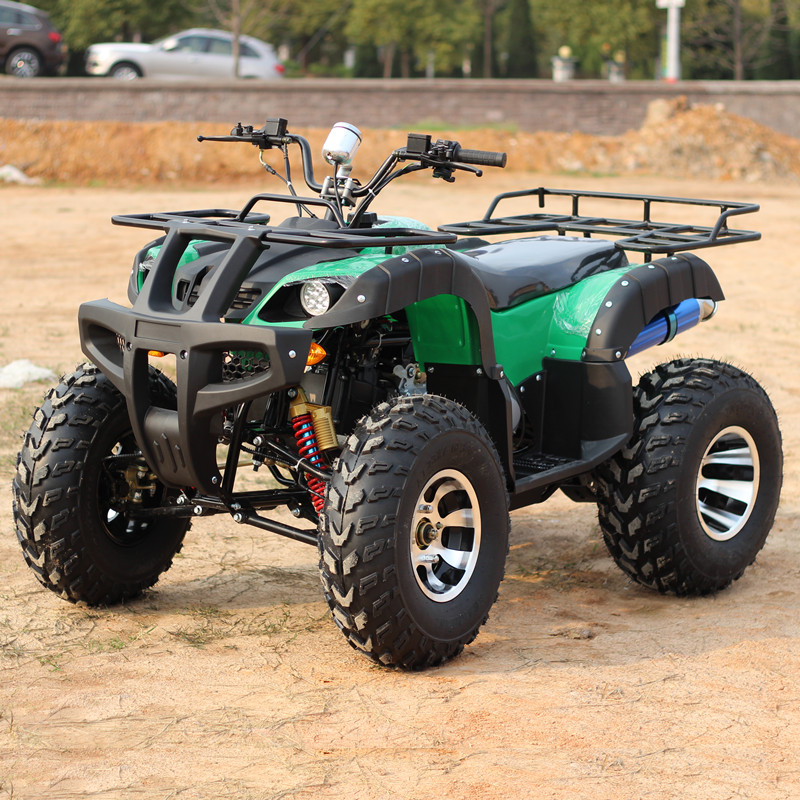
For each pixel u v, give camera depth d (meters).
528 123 27.58
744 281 13.82
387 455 3.77
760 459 4.96
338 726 3.56
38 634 4.33
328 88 26.84
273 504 4.38
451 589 4.03
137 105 26.00
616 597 4.85
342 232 3.87
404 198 20.89
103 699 3.76
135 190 22.95
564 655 4.16
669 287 4.84
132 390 3.99
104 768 3.30
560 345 4.70
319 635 4.36
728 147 26.94
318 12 47.44
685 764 3.32
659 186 24.19
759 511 4.98
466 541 4.13
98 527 4.43
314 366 4.14
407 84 27.12
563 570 5.21
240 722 3.59
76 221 18.64
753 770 3.30
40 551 4.36
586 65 49.00
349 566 3.71
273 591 4.86
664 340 4.96
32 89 25.38
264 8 41.97
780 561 5.30
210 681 3.91
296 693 3.81
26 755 3.38
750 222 19.00
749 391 4.86
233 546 5.46
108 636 4.32
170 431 3.93
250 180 24.03
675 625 4.48
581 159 26.58
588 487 4.94
